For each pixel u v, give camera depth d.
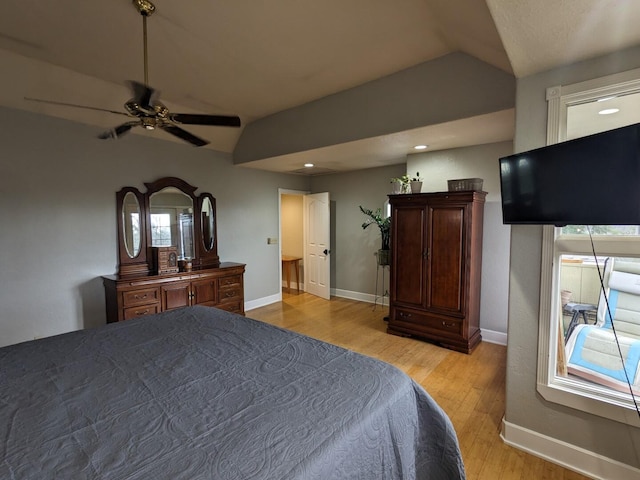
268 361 1.52
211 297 4.15
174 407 1.15
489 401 2.57
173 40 2.42
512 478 1.80
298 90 3.41
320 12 2.10
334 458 0.94
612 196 1.42
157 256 3.86
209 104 3.78
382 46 2.55
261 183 5.38
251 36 2.37
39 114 3.18
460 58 2.66
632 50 1.62
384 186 5.22
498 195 3.63
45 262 3.25
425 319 3.72
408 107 2.98
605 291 1.84
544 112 1.87
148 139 3.99
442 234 3.54
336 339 3.88
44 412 1.12
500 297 3.70
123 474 0.84
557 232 1.90
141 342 1.76
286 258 6.41
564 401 1.86
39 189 3.20
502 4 1.29
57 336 1.85
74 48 2.53
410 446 1.27
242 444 0.96
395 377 1.39
